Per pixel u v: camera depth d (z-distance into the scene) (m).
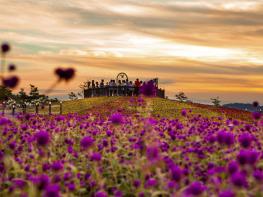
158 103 34.62
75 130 12.78
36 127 12.09
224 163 8.44
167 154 7.84
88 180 7.53
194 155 8.70
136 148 7.86
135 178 7.41
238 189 4.81
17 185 6.18
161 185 6.29
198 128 11.46
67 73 4.45
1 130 10.52
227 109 35.72
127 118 13.01
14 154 8.68
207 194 5.73
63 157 8.69
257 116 10.13
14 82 5.02
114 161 8.31
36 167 7.53
